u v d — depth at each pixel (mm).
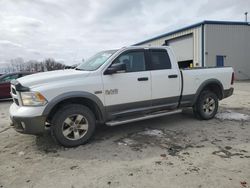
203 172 3285
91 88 4496
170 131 5266
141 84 5066
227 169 3355
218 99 6594
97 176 3268
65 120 4305
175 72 5555
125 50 4992
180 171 3332
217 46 20938
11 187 3053
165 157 3842
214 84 6328
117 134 5156
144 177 3193
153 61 5332
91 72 4598
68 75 4430
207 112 6188
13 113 4219
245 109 7566
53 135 4332
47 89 4125
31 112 4023
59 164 3701
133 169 3443
